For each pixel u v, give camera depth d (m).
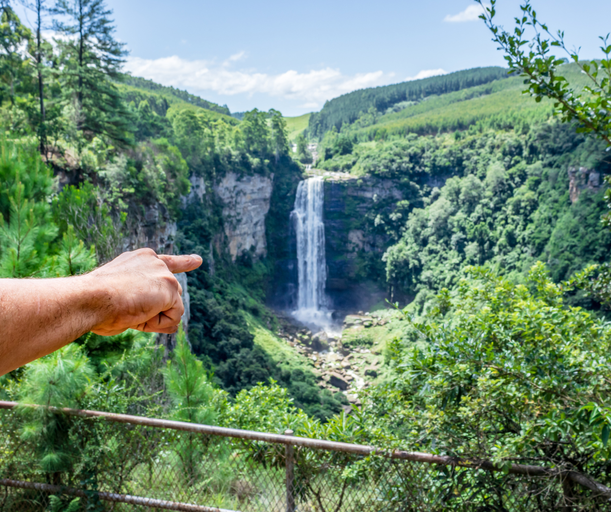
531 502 4.30
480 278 8.65
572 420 3.91
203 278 73.38
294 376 61.81
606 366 4.68
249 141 108.19
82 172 38.09
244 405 10.05
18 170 7.76
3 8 41.94
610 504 4.00
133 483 4.93
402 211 109.56
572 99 4.46
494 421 5.19
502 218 96.62
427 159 115.19
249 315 78.50
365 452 4.43
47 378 4.78
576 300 43.22
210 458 4.88
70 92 44.44
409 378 5.86
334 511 4.60
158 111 156.62
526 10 4.19
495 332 5.98
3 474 4.86
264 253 108.00
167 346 32.41
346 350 77.88
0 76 43.78
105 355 6.77
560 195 88.31
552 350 5.21
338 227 111.25
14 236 5.91
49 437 4.78
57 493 4.81
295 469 4.67
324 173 121.44
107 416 4.79
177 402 6.44
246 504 4.73
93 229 10.30
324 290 111.06
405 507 4.46
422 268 103.50
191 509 4.65
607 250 78.25
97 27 43.34
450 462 4.36
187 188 54.88
